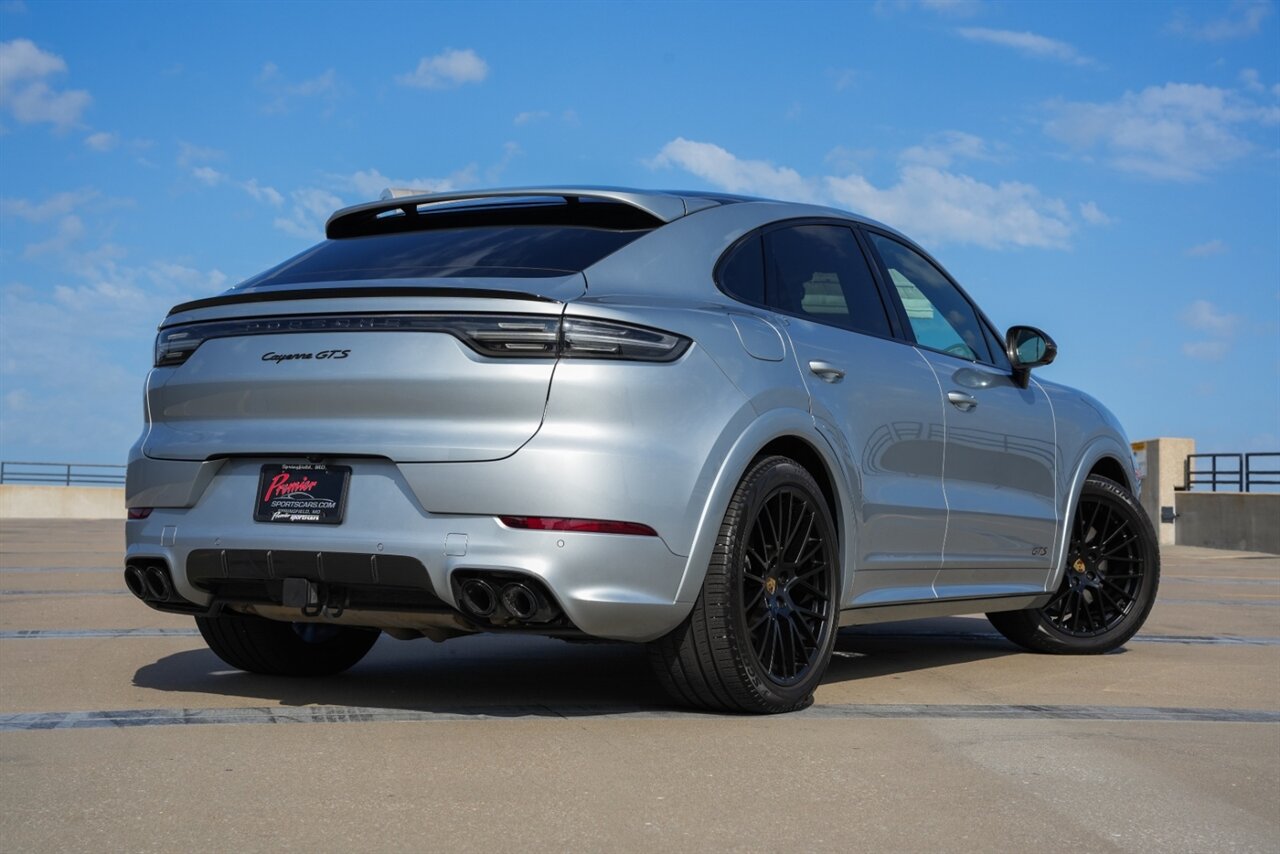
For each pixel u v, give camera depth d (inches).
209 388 148.6
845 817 105.9
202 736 131.7
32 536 597.3
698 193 166.4
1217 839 103.3
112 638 208.1
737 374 146.7
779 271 165.5
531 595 132.1
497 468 133.3
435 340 137.3
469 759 122.8
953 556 186.2
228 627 168.6
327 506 139.6
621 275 145.6
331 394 140.7
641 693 164.7
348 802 106.8
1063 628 220.2
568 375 134.3
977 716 152.0
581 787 113.0
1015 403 203.9
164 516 150.1
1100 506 223.9
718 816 105.1
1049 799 113.5
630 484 134.6
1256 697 171.5
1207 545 746.8
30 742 127.6
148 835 97.0
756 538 149.8
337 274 153.6
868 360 171.6
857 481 164.9
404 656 200.2
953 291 204.8
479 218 161.2
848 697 164.7
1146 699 168.9
